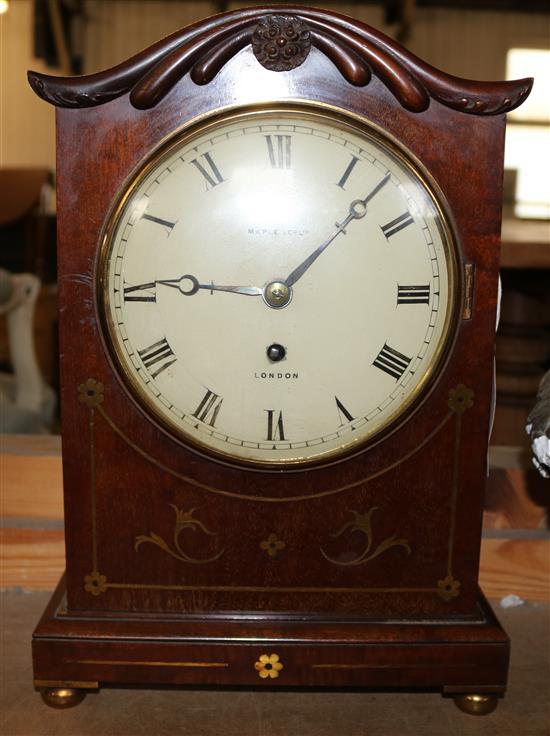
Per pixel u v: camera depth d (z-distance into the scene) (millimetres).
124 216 1027
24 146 7148
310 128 1019
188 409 1070
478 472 1098
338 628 1116
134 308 1046
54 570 1476
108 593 1126
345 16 1001
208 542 1111
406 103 1006
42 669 1120
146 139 1018
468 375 1070
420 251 1039
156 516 1104
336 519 1107
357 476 1097
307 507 1104
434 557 1120
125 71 998
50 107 7086
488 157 1022
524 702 1177
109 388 1070
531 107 7504
